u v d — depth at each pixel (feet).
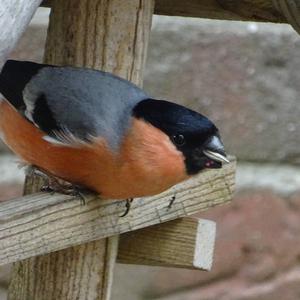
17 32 18.76
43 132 21.74
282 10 22.50
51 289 23.43
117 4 23.17
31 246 20.44
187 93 29.50
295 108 30.04
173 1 24.44
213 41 29.60
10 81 22.39
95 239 21.97
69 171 21.61
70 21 23.34
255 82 29.86
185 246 23.61
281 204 29.71
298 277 29.66
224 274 29.63
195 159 21.42
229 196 23.21
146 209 22.47
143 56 23.47
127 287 29.53
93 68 23.25
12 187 28.84
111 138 21.31
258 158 29.84
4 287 28.78
